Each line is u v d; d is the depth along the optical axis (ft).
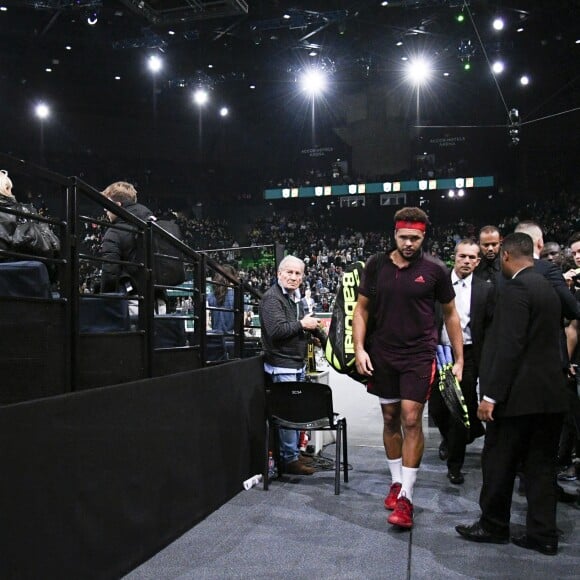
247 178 102.17
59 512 8.16
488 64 74.54
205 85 82.84
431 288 12.05
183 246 12.77
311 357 18.86
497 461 10.64
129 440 9.83
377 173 96.89
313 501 13.44
